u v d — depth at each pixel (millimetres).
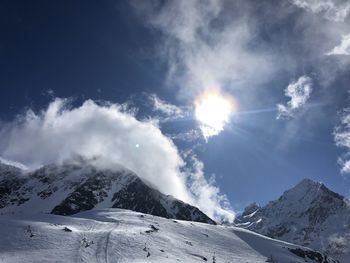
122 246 101438
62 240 100812
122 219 149000
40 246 94750
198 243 134625
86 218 152875
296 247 172750
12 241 96500
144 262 88312
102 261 87500
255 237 170000
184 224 159125
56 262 84125
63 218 139000
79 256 89625
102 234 110688
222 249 136125
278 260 142625
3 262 82250
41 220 131500
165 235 128125
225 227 172750
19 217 134500
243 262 122812
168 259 96750
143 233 120562
